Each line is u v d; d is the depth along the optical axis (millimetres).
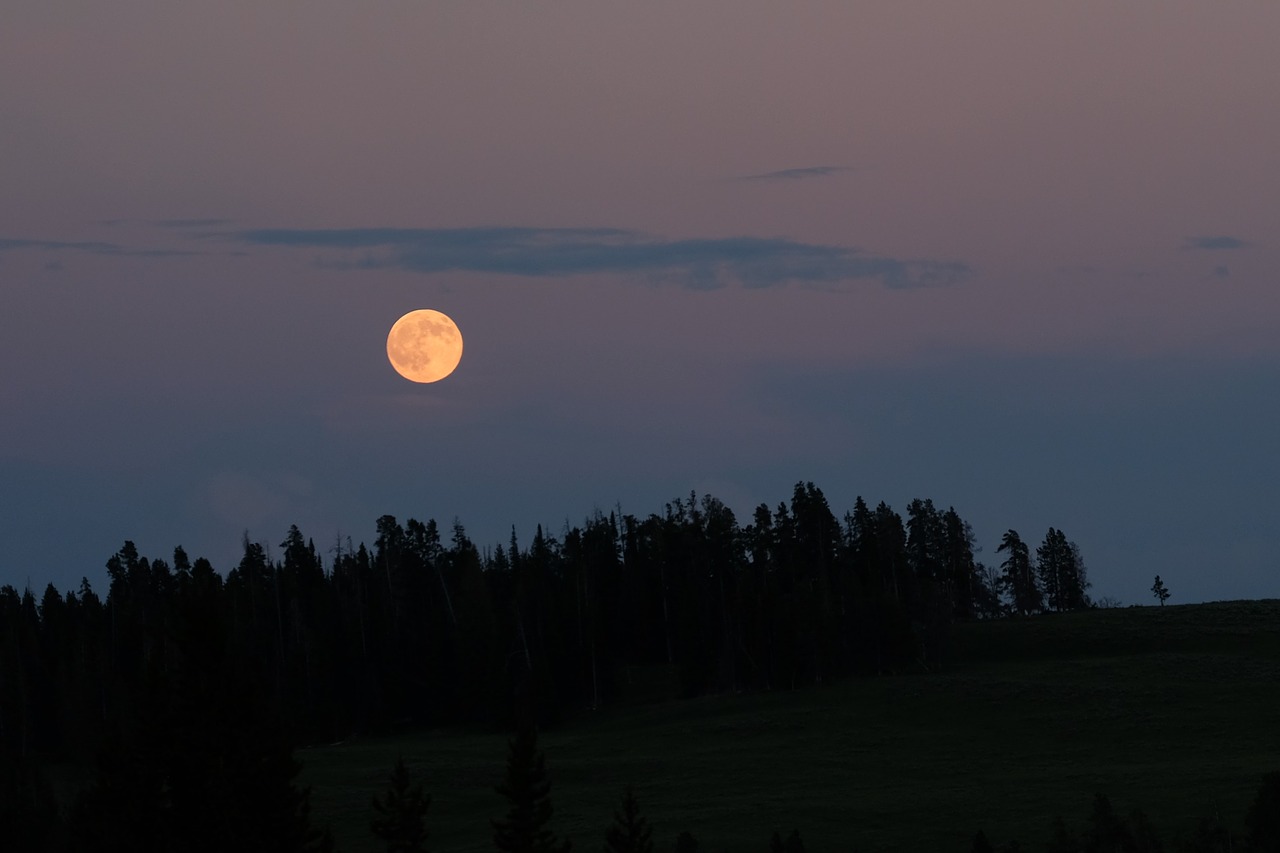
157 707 152250
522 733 169375
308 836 153625
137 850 148500
